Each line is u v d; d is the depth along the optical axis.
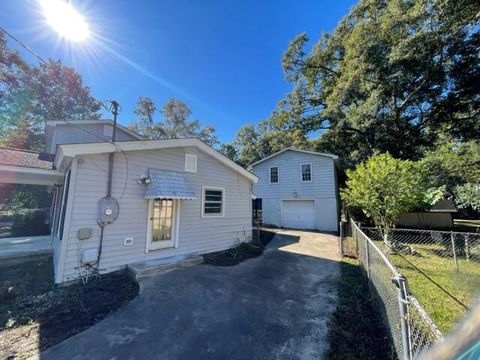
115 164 6.36
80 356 3.02
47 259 7.36
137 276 5.75
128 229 6.49
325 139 19.28
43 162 8.27
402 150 16.20
